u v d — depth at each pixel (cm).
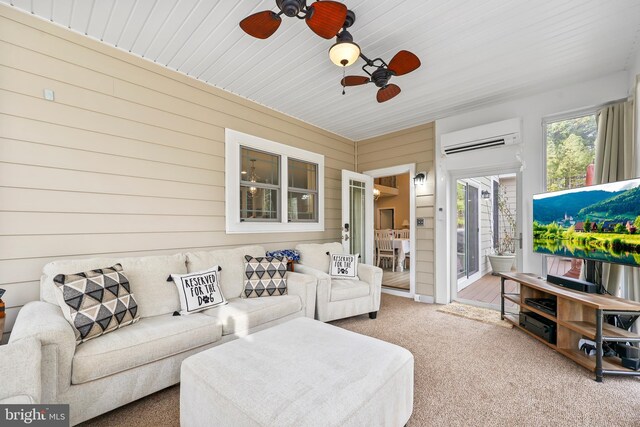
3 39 204
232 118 342
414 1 200
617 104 289
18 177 208
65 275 180
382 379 137
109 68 251
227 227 332
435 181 430
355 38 241
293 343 168
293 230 410
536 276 316
